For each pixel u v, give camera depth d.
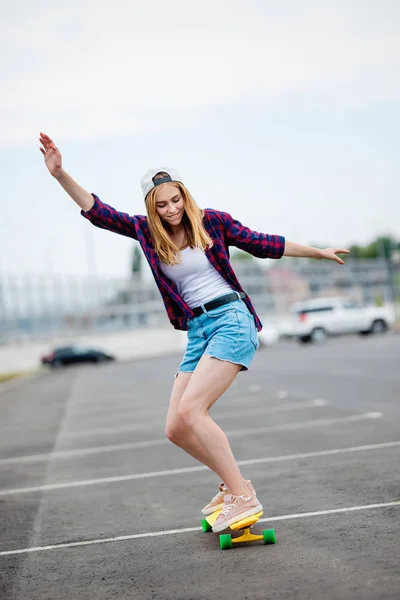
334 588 3.95
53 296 58.88
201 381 4.88
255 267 72.19
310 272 75.12
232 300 5.00
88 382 29.16
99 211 4.97
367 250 114.88
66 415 16.25
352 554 4.55
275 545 4.92
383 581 3.99
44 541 5.66
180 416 4.95
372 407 12.34
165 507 6.45
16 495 7.62
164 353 61.12
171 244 4.88
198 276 5.00
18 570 4.95
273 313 72.06
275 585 4.09
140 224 5.04
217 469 4.98
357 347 33.91
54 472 8.90
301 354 32.97
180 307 5.02
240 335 4.92
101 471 8.67
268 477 7.34
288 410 13.11
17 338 56.12
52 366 50.22
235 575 4.34
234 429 11.27
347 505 5.88
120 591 4.28
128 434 11.97
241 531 5.25
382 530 5.05
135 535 5.59
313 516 5.63
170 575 4.48
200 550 4.98
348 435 9.58
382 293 77.50
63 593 4.36
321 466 7.66
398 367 20.38
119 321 62.56
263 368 25.70
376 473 7.02
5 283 55.97
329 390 15.99
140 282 64.25
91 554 5.19
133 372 33.41
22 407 19.77
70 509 6.73
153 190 4.86
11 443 12.22
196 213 4.92
